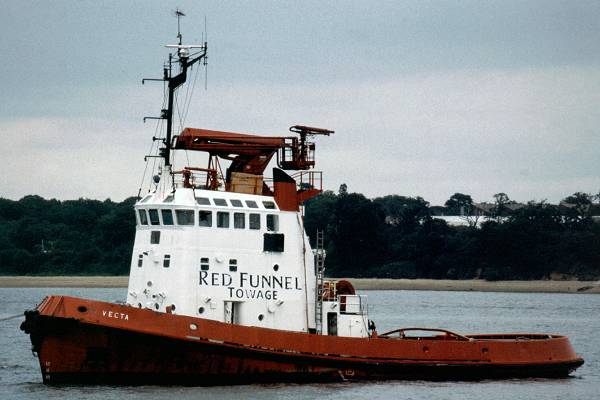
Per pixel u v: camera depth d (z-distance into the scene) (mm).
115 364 158125
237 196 167000
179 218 161375
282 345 163875
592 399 169750
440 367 176125
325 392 162750
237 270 164750
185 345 157750
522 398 168125
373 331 178875
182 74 167750
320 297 172625
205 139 167125
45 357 156375
